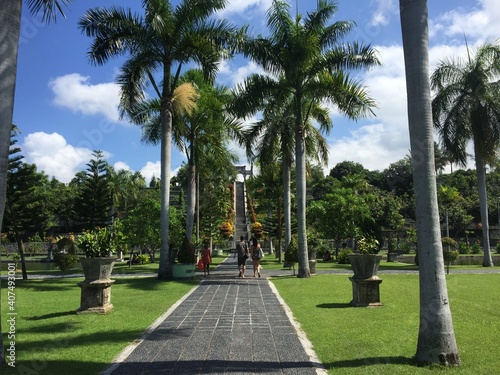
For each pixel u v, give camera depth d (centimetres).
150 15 1507
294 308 908
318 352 559
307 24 1644
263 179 3017
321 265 2427
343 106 1661
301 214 1664
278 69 1677
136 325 733
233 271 2038
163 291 1220
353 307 902
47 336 649
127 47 1599
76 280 1598
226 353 559
